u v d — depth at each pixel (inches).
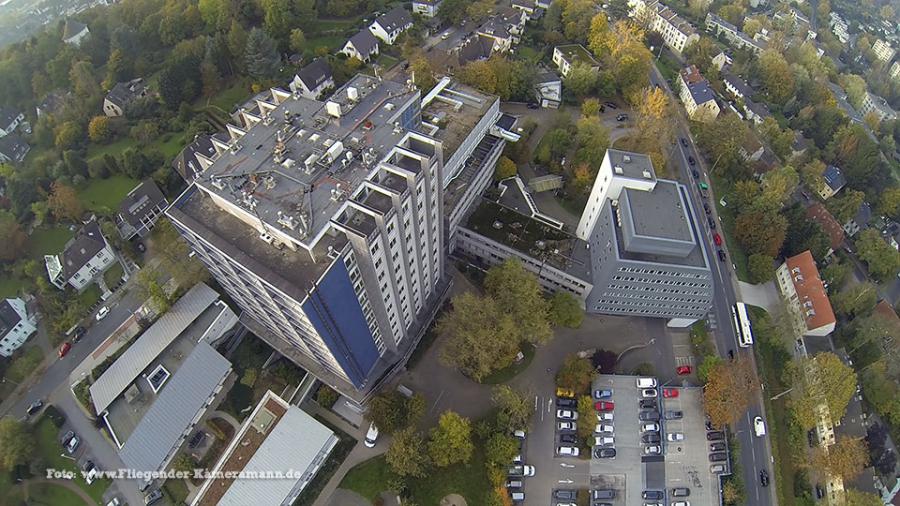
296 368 4810.5
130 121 7003.0
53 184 5984.3
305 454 4060.0
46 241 5797.2
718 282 5787.4
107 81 7377.0
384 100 3978.8
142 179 6348.4
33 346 5073.8
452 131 5457.7
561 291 5265.8
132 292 5452.8
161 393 4389.8
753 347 5246.1
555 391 4842.5
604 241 4788.4
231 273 3472.0
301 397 4574.3
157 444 4207.7
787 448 4690.0
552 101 7564.0
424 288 4660.4
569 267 5088.6
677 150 7278.5
